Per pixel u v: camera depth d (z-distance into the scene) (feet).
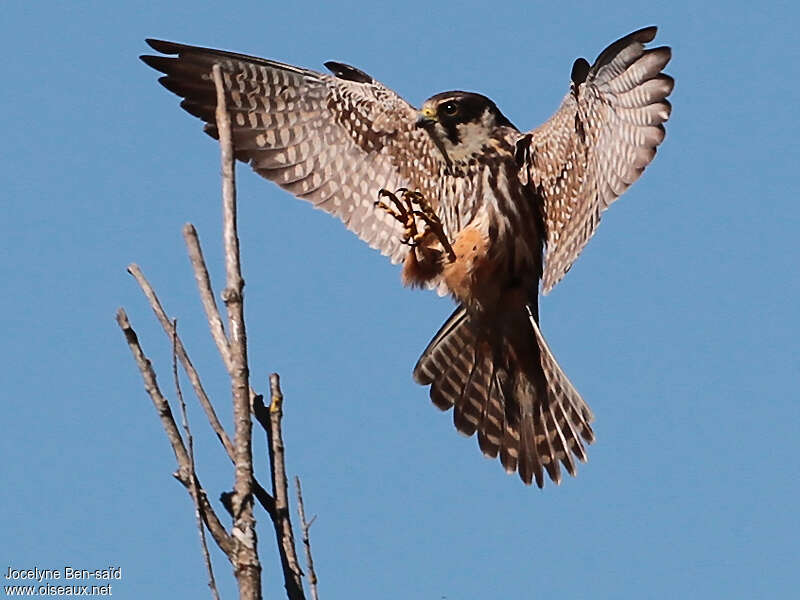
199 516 23.94
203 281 27.37
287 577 25.61
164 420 25.45
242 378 25.18
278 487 26.37
